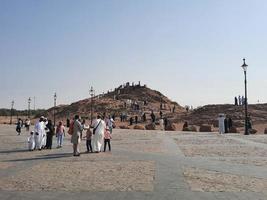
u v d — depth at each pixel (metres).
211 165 15.61
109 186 11.15
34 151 23.12
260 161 16.80
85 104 130.38
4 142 31.41
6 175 13.30
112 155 19.92
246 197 9.67
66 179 12.36
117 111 115.62
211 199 9.45
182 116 85.50
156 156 19.14
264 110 80.44
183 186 11.11
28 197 9.72
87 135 21.94
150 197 9.68
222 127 44.59
